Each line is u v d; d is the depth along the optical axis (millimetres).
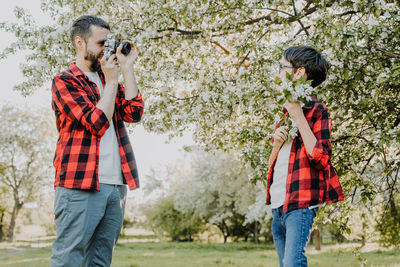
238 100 5262
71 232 1869
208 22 5980
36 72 5586
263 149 4766
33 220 53031
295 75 2244
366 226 10398
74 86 1996
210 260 16750
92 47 2127
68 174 1877
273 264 14375
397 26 3887
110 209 1988
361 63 3904
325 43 4121
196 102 5906
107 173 1978
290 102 1975
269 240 30188
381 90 4074
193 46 5918
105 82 2191
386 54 3982
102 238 1989
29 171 33406
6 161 32844
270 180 2316
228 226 33281
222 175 21781
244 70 5059
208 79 5594
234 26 5637
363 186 4809
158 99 6012
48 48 5508
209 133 6699
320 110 2082
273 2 4996
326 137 2014
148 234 58562
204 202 26609
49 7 5895
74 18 5727
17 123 32969
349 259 14266
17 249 27766
